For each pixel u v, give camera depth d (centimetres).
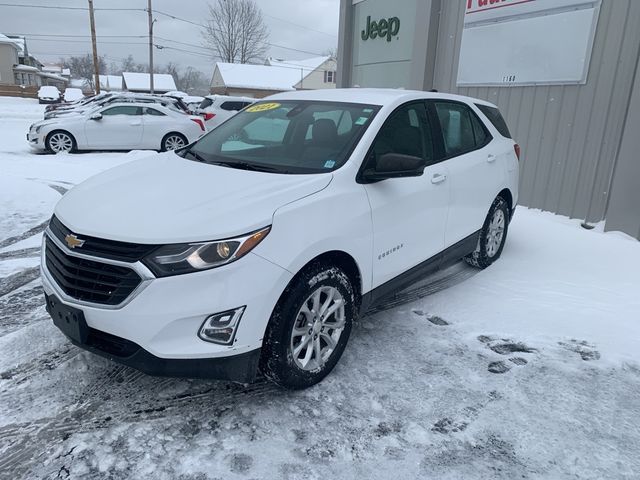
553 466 246
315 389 297
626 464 249
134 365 250
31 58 8394
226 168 331
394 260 348
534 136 733
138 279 242
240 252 248
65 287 265
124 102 1370
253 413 275
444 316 397
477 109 484
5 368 305
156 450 246
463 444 259
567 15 662
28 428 257
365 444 256
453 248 425
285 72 6406
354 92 402
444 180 394
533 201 744
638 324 393
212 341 248
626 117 598
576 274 495
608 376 323
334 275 292
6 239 547
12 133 1819
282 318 267
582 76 652
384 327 376
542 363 335
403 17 1002
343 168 316
